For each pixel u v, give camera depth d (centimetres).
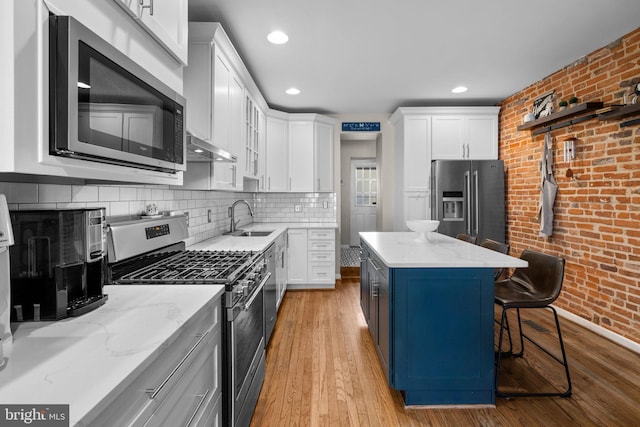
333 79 357
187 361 100
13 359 71
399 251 217
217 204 321
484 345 186
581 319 304
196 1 218
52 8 73
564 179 328
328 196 487
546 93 353
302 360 241
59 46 73
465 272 186
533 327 301
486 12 233
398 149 467
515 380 213
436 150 436
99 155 84
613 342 270
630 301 260
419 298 186
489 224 414
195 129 216
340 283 470
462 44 280
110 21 94
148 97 111
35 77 69
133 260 157
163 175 127
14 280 93
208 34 213
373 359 242
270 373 223
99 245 111
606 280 281
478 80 362
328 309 355
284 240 389
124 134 97
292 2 220
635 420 175
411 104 448
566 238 326
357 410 184
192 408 104
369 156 758
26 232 94
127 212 170
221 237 302
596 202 291
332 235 429
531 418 177
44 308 95
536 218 366
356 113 494
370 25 249
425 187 437
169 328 89
